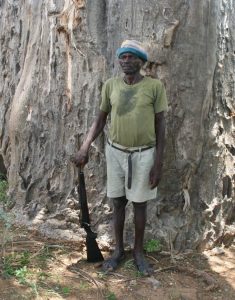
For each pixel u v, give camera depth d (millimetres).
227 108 4762
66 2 4590
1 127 5969
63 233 4621
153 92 3771
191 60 4355
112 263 4141
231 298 3891
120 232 4203
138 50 3670
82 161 3971
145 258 4359
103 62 4512
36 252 4332
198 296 3875
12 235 4617
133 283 3957
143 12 4285
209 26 4371
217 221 4742
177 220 4562
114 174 4031
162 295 3838
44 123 4895
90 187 4664
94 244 4191
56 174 4852
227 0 4617
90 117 4609
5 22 5879
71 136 4723
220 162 4727
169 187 4535
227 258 4562
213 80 4582
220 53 4586
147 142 3871
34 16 5023
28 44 5168
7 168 5961
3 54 5973
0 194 5570
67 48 4637
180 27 4305
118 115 3820
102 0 4477
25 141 5043
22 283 3816
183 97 4406
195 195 4656
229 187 4867
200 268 4312
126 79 3820
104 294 3785
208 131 4613
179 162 4488
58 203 4840
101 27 4508
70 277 3990
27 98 5016
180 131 4461
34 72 4965
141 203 4004
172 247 4473
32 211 4934
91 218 4648
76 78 4621
